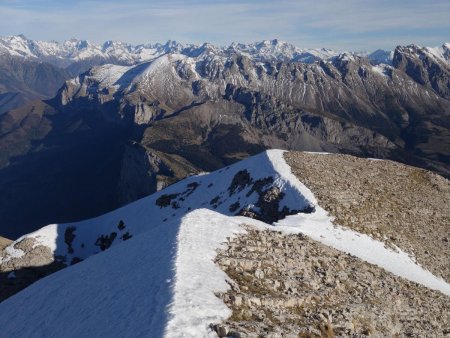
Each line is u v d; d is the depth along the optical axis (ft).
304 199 221.87
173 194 349.82
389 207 236.43
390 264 171.12
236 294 87.25
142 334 70.54
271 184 251.19
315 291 103.86
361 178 268.82
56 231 345.51
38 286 132.67
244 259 107.65
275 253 121.29
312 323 87.10
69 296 109.09
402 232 212.84
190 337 68.74
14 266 294.25
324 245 153.17
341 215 207.31
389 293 123.95
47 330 95.96
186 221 130.21
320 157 296.10
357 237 190.29
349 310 100.07
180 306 76.54
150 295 83.97
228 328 72.69
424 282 163.84
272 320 82.74
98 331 80.07
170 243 112.57
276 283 100.53
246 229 136.36
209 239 118.11
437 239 219.82
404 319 113.29
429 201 261.65
